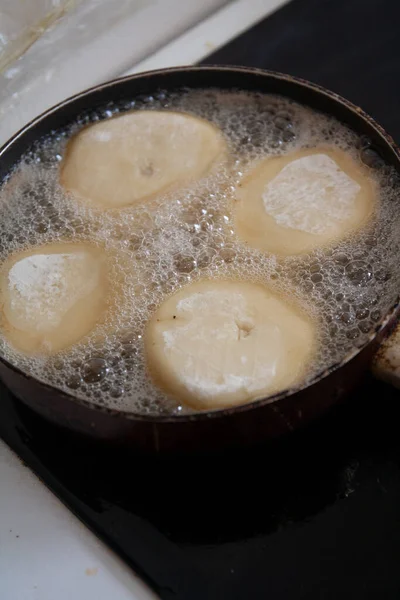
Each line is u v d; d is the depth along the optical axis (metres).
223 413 0.48
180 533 0.55
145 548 0.55
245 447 0.52
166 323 0.55
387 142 0.59
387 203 0.60
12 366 0.51
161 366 0.53
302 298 0.57
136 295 0.58
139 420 0.49
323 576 0.53
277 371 0.53
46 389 0.50
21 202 0.63
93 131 0.63
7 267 0.59
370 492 0.56
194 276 0.58
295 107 0.65
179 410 0.53
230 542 0.55
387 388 0.59
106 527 0.55
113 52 0.75
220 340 0.54
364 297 0.57
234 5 0.79
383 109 0.72
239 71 0.64
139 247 0.60
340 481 0.56
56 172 0.64
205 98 0.67
